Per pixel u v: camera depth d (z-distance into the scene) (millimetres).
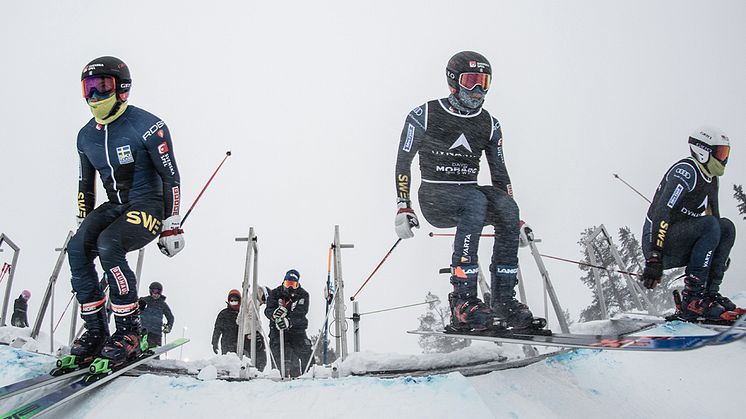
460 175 4691
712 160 5820
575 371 4402
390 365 4152
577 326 5719
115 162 4266
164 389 3703
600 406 3955
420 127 4734
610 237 6734
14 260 5996
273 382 3865
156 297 9102
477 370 4117
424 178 4758
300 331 7652
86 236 4148
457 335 4238
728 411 4152
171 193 4344
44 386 3719
